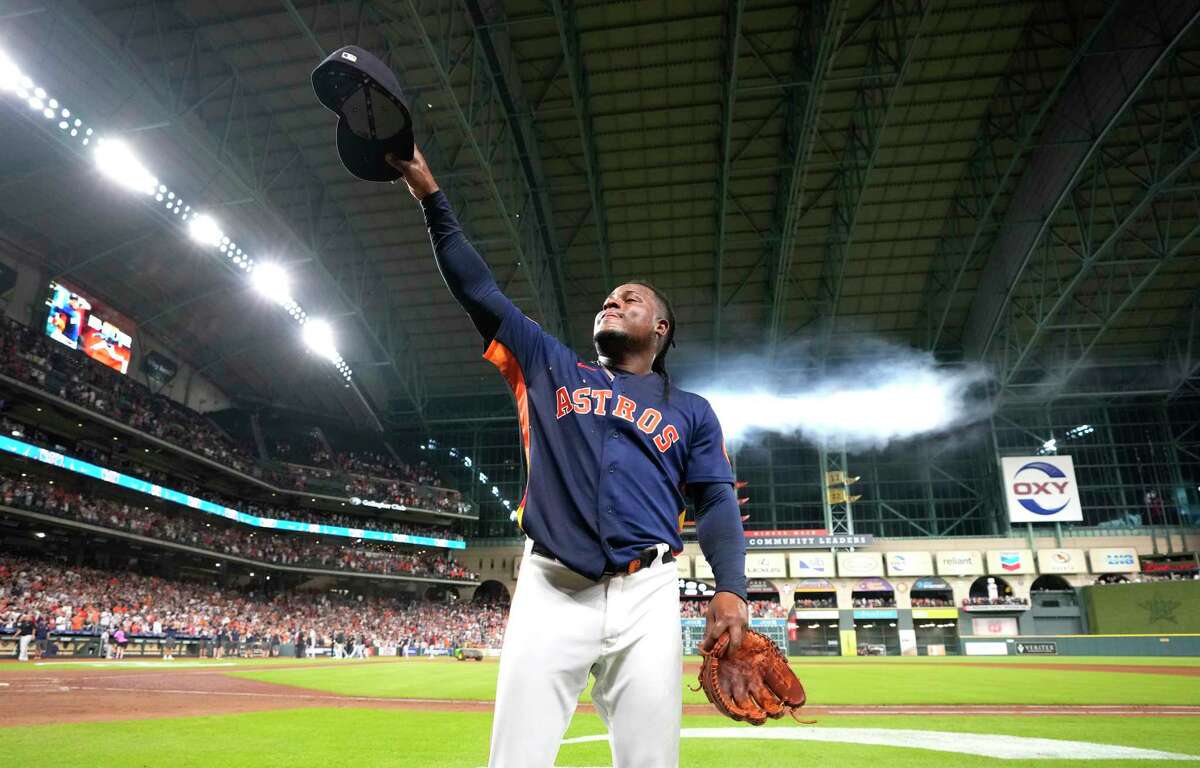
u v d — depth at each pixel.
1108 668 21.97
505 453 58.34
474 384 56.69
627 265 47.44
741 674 1.56
